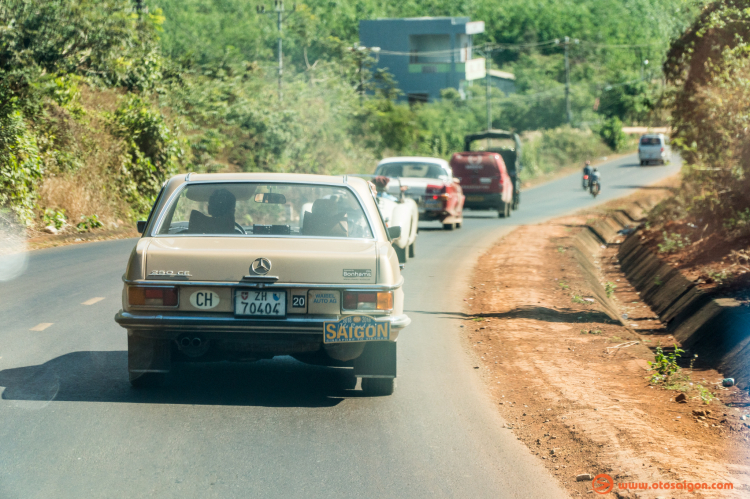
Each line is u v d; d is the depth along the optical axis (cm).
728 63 2795
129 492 917
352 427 1184
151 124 4784
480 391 1417
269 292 1225
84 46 4644
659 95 3481
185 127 5688
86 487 927
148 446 1069
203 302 1224
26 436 1085
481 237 4453
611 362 1666
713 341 1858
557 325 2041
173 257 1229
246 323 1214
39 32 4247
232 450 1067
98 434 1105
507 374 1545
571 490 970
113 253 3152
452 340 1850
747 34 3033
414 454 1079
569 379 1502
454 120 14788
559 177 13988
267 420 1201
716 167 2984
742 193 2848
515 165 7675
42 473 964
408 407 1299
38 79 4041
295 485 956
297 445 1095
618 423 1198
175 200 1365
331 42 10625
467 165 6206
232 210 1383
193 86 6291
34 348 1585
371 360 1321
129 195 4538
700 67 3250
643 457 1051
